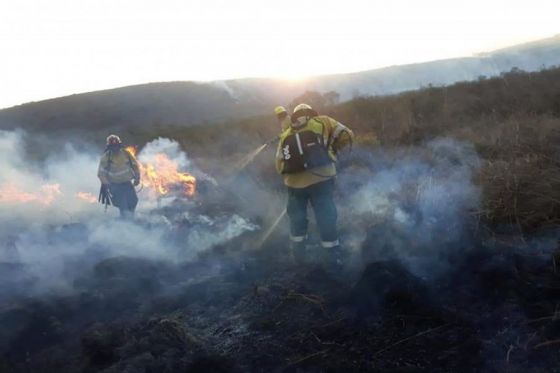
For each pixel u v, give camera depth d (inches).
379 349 141.0
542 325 139.7
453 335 142.0
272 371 138.6
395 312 155.1
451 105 544.7
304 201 208.8
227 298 185.3
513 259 174.1
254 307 175.5
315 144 203.0
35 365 154.6
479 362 128.8
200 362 138.6
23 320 173.8
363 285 163.0
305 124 206.2
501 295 157.6
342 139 208.1
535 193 229.9
